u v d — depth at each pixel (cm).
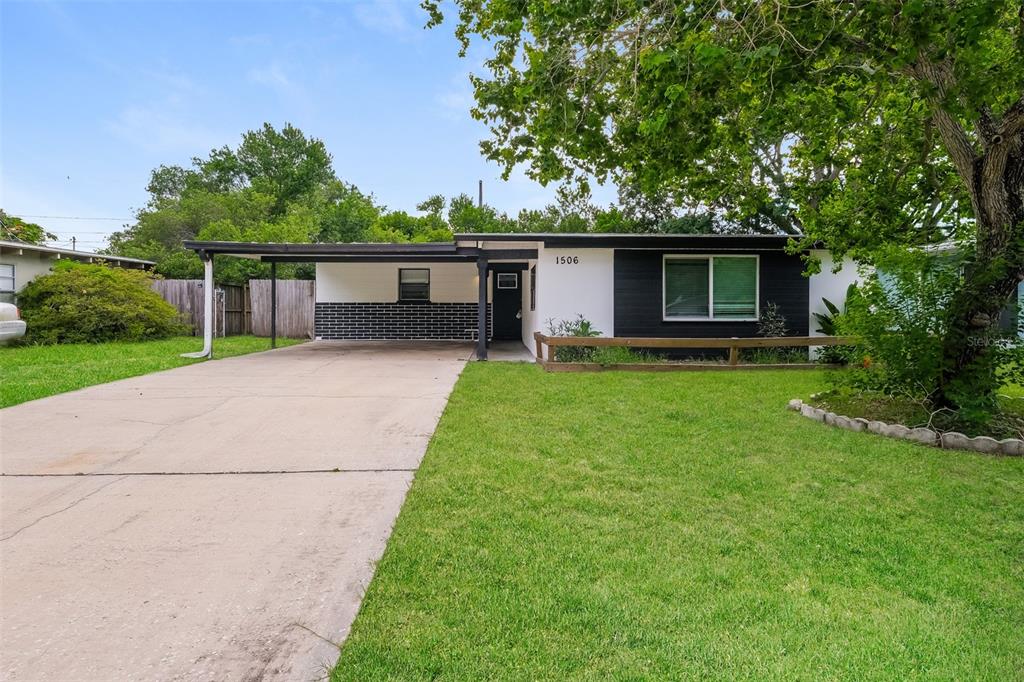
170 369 905
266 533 294
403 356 1134
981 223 511
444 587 238
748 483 368
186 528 300
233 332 1650
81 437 481
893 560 266
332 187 4112
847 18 420
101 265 1523
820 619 216
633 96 528
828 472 392
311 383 763
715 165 897
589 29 507
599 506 328
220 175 4100
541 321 1052
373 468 401
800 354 979
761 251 1051
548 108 575
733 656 193
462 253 1092
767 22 429
